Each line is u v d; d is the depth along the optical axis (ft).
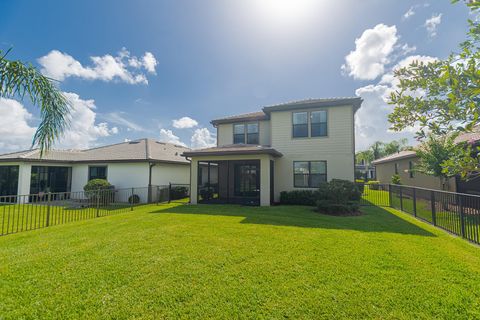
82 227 23.08
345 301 9.50
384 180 80.48
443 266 12.69
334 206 28.91
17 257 14.49
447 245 16.34
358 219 25.89
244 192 49.16
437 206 23.18
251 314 8.82
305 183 41.11
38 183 50.34
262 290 10.40
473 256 14.17
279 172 42.37
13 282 11.28
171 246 16.30
